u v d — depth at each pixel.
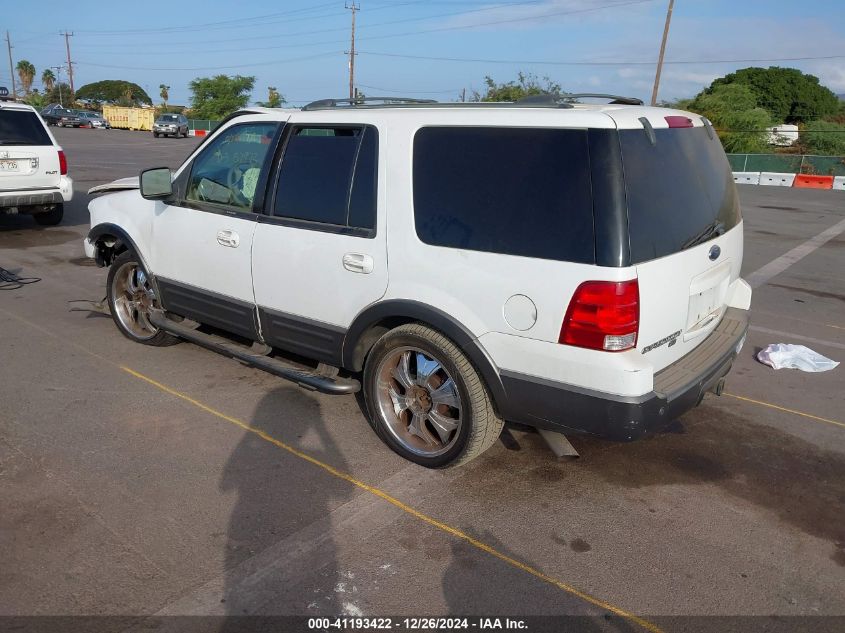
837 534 3.44
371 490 3.65
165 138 43.78
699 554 3.23
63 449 3.93
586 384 3.16
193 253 4.77
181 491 3.56
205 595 2.82
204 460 3.88
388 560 3.09
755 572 3.12
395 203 3.65
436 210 3.51
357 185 3.84
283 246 4.16
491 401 3.58
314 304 4.09
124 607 2.74
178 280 4.95
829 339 6.68
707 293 3.86
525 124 3.29
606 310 3.05
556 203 3.17
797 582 3.06
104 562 2.99
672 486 3.82
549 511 3.53
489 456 4.06
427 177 3.55
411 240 3.59
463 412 3.59
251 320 4.49
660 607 2.88
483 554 3.16
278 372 4.33
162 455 3.91
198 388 4.86
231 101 61.22
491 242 3.34
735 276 4.38
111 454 3.90
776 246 11.90
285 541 3.19
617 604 2.88
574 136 3.15
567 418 3.27
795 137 40.47
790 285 8.97
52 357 5.32
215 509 3.42
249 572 2.97
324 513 3.43
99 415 4.38
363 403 4.71
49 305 6.71
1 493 3.47
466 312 3.44
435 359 3.63
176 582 2.89
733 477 3.95
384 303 3.72
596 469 3.97
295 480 3.71
